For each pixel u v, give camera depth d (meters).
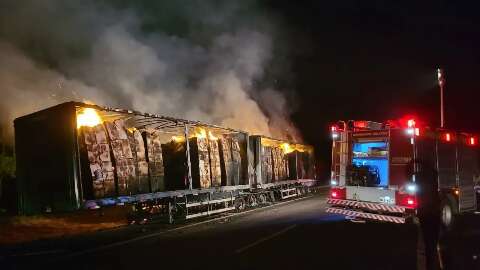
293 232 11.89
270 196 21.98
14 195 15.79
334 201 12.66
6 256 9.02
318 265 8.09
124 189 12.30
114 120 12.66
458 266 7.60
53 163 11.39
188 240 10.85
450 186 12.54
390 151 11.76
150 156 13.69
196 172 15.74
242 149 19.66
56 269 7.95
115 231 12.38
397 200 11.43
